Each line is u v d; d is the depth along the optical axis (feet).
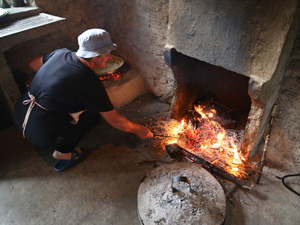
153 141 7.75
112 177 6.84
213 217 5.24
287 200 6.03
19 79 8.66
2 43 6.59
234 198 6.14
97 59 5.57
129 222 5.84
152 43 8.34
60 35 8.94
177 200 5.48
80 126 6.66
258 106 5.60
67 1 8.58
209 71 8.09
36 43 8.52
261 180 6.47
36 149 7.75
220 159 6.85
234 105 8.14
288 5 4.29
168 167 6.40
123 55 9.82
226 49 5.41
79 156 7.21
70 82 5.34
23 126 6.08
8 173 7.09
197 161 6.84
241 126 7.67
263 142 7.02
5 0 7.87
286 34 4.52
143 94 9.84
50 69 5.61
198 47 5.93
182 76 7.36
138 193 5.87
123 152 7.50
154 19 7.76
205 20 5.42
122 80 9.01
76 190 6.56
